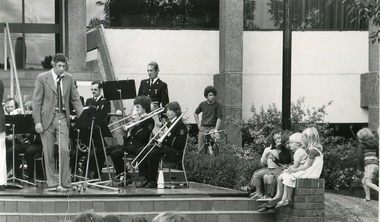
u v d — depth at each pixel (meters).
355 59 22.59
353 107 22.50
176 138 14.20
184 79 22.45
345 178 16.00
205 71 22.56
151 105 15.48
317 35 22.53
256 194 13.12
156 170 14.23
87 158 14.00
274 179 12.91
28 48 24.52
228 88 21.12
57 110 13.11
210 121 18.17
